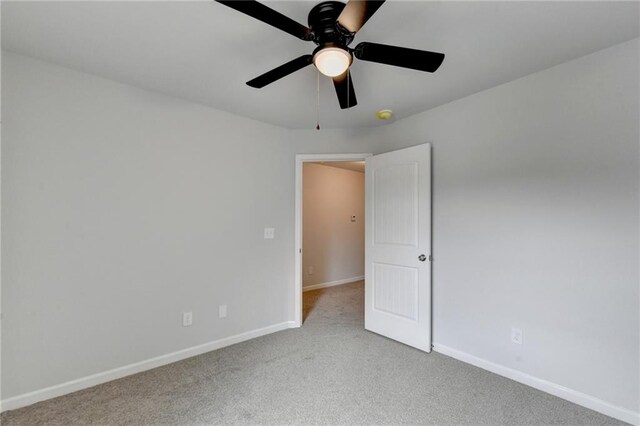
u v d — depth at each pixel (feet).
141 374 7.64
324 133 11.16
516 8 4.95
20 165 6.33
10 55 6.25
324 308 13.47
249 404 6.40
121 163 7.56
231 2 3.73
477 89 7.93
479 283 8.02
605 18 5.18
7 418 5.90
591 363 6.23
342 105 6.75
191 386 7.09
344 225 19.27
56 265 6.70
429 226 8.93
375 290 10.41
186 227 8.63
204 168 9.00
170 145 8.36
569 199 6.56
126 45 6.02
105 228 7.32
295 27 4.38
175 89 7.98
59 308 6.72
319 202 17.94
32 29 5.51
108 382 7.25
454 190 8.61
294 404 6.40
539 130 6.99
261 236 10.32
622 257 5.91
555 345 6.71
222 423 5.82
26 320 6.36
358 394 6.77
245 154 9.95
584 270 6.34
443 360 8.39
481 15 5.12
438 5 4.87
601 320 6.13
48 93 6.64
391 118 9.98
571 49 6.13
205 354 8.80
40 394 6.47
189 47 6.09
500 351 7.58
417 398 6.62
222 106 9.09
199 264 8.87
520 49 6.13
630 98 5.84
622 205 5.93
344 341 9.74
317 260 17.76
